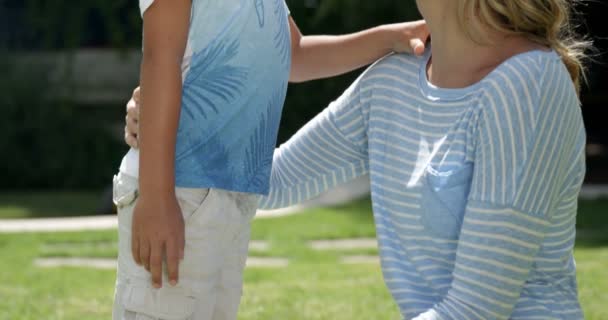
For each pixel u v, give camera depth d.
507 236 2.22
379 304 5.92
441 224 2.36
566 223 2.40
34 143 20.84
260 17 2.54
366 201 13.15
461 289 2.25
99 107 22.09
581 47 2.51
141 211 2.35
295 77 3.04
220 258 2.54
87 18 21.80
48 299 6.58
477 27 2.35
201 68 2.48
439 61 2.46
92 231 11.14
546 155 2.25
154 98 2.36
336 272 7.76
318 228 10.83
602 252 8.70
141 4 2.41
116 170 20.95
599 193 14.15
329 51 2.94
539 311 2.32
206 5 2.45
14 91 20.81
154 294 2.44
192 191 2.48
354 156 2.82
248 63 2.51
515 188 2.23
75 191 20.25
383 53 2.84
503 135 2.25
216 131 2.50
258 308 5.79
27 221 12.47
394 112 2.54
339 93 18.53
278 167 2.90
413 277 2.42
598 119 21.52
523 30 2.36
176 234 2.34
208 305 2.53
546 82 2.26
